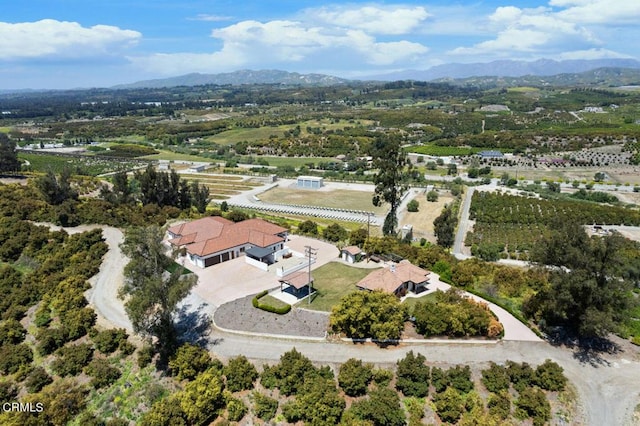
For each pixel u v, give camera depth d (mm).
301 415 43219
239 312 62125
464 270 70812
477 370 49656
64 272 74438
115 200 115812
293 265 76812
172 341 52562
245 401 46062
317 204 133750
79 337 58750
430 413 43906
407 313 58594
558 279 52719
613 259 51562
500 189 154875
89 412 45750
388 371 47688
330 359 51375
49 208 102438
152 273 53594
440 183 163000
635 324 59438
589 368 50812
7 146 149000
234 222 99625
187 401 43594
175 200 117875
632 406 45406
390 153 91000
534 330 57125
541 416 43281
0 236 84062
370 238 85062
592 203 133625
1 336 57719
